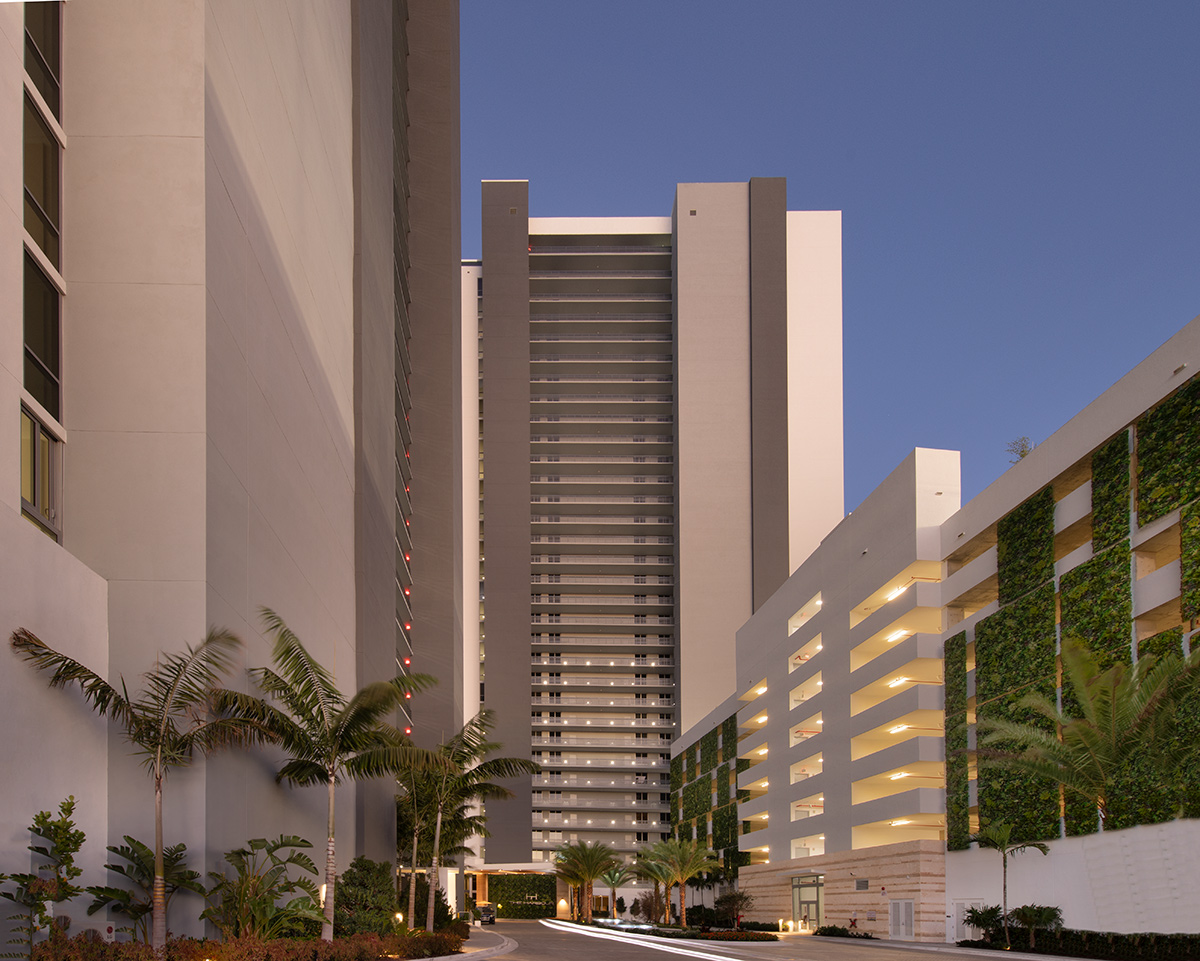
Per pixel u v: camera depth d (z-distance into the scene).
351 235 42.22
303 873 27.97
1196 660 25.53
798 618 62.66
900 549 46.00
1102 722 28.22
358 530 40.59
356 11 44.00
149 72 21.36
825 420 110.31
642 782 109.38
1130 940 27.00
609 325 116.06
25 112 19.44
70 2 21.48
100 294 20.62
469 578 110.62
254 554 24.22
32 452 18.94
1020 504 37.16
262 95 26.52
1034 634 35.44
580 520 112.19
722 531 107.56
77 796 18.02
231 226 23.06
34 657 16.33
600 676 111.62
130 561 19.92
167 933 19.17
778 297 111.44
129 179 21.02
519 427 111.69
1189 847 26.22
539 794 108.44
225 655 20.36
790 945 39.91
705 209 113.94
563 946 37.75
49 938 15.84
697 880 80.50
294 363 29.33
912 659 43.41
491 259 114.00
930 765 43.94
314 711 24.50
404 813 44.53
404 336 72.88
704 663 104.81
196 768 19.80
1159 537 29.62
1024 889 34.56
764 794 71.56
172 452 20.33
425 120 82.94
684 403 110.12
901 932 43.16
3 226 16.08
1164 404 29.28
